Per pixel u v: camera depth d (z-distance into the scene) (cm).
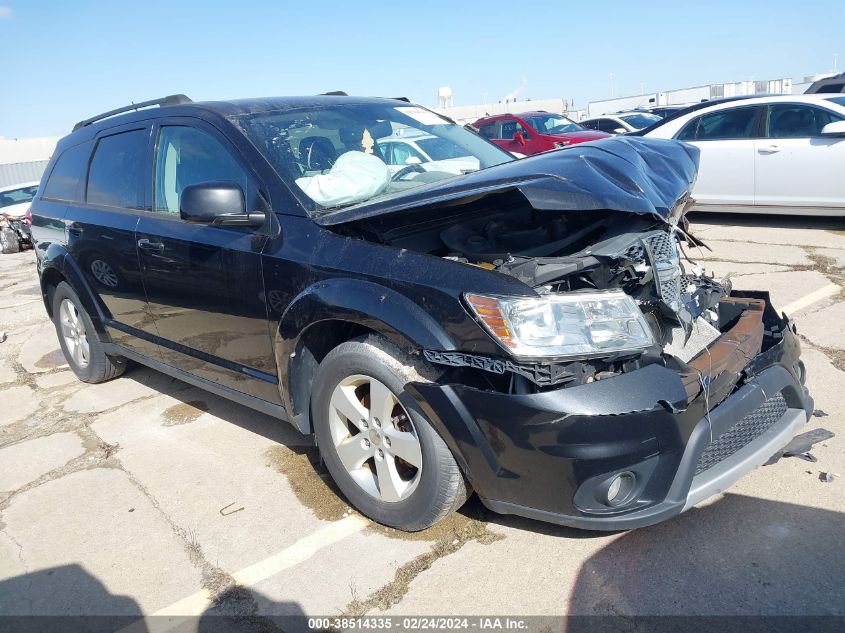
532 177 267
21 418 463
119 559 293
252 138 332
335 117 375
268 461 366
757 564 250
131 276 397
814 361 421
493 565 264
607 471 230
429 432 259
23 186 1675
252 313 320
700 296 310
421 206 262
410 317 254
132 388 496
